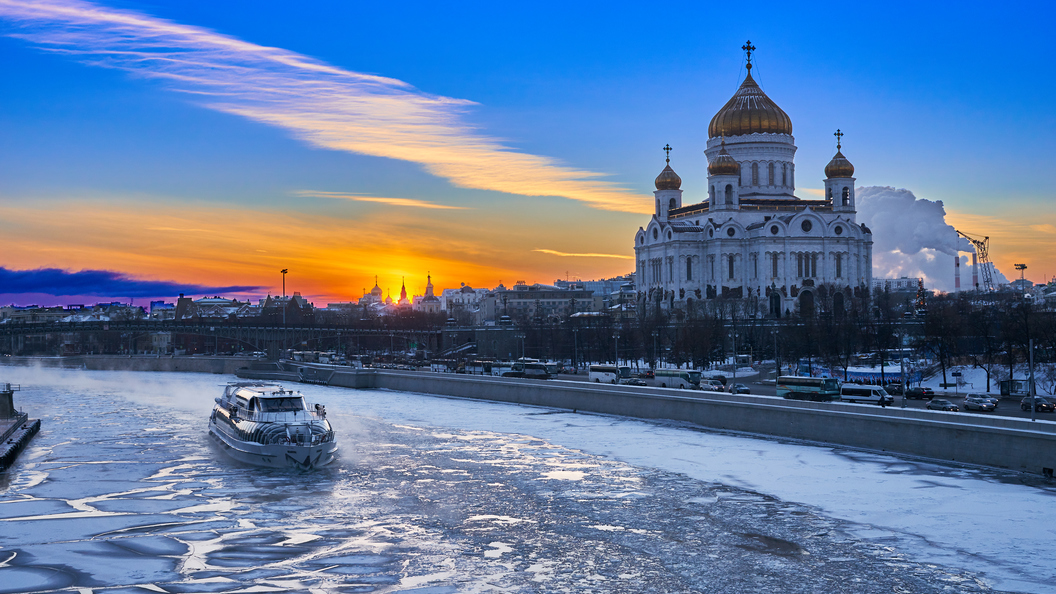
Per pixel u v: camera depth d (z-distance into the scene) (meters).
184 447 106.81
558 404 141.25
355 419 130.88
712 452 98.81
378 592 55.84
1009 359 153.38
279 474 89.69
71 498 79.62
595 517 72.75
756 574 58.97
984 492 77.12
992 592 55.38
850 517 71.12
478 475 88.69
